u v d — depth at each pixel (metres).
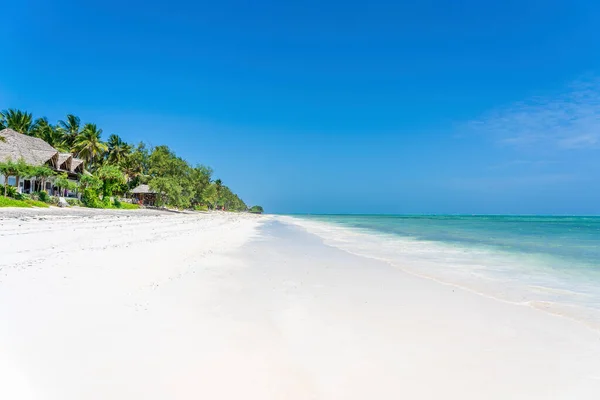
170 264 12.17
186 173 86.44
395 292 9.51
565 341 6.12
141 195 82.81
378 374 4.84
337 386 4.49
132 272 10.13
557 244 24.03
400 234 35.09
